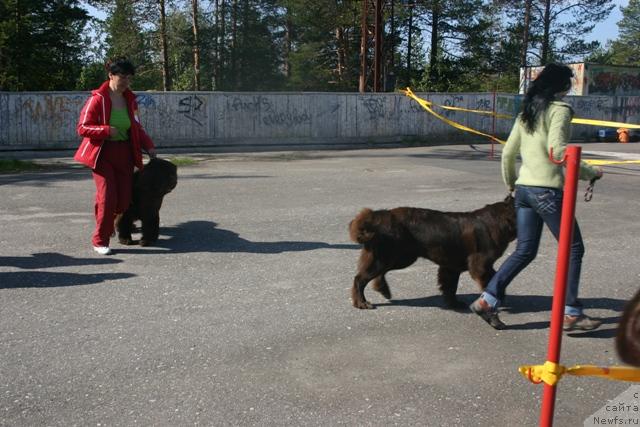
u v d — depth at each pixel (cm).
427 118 2320
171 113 1955
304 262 629
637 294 261
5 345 421
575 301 443
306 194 1041
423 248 472
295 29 4994
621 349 267
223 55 4772
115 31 3606
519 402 351
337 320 474
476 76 4362
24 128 1778
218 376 380
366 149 2131
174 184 670
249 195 1025
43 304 500
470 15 4056
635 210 904
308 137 2138
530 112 427
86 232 739
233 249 676
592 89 3034
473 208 923
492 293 447
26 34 3222
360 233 474
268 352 415
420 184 1169
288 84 4653
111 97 624
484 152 1942
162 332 446
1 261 617
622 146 2203
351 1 3619
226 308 496
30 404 344
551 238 737
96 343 426
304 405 345
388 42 3497
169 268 603
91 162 621
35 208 894
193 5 4094
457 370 391
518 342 436
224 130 2028
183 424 325
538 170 424
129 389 362
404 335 447
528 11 4134
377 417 333
